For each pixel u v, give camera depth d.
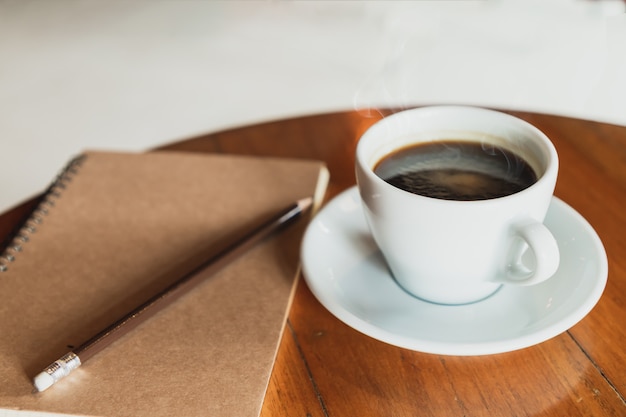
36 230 0.52
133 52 1.73
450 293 0.43
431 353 0.40
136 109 1.49
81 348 0.42
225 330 0.43
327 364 0.42
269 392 0.41
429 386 0.40
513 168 0.44
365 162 0.42
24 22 1.91
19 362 0.42
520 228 0.39
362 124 0.62
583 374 0.40
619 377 0.40
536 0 1.82
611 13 1.71
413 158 0.45
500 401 0.39
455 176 0.44
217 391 0.40
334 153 0.59
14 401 0.40
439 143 0.46
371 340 0.43
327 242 0.47
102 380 0.41
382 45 1.66
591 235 0.44
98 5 1.99
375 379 0.41
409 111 0.46
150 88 1.57
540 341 0.39
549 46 1.57
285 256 0.49
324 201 0.54
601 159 0.55
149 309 0.44
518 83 1.40
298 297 0.47
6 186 1.28
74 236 0.51
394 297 0.44
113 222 0.52
